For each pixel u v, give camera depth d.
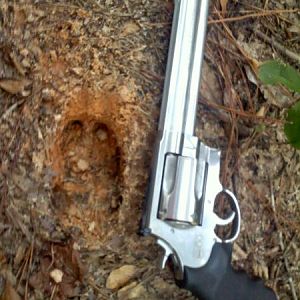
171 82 0.44
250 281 0.45
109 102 0.47
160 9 0.49
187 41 0.45
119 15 0.48
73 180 0.47
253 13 0.52
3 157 0.45
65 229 0.46
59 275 0.46
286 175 0.51
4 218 0.45
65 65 0.46
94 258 0.47
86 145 0.48
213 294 0.43
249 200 0.50
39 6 0.47
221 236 0.48
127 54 0.47
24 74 0.46
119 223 0.47
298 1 0.53
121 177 0.47
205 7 0.45
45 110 0.46
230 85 0.50
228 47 0.51
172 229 0.43
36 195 0.46
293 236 0.51
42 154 0.46
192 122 0.44
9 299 0.44
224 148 0.49
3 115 0.46
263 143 0.51
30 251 0.45
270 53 0.52
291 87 0.45
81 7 0.47
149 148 0.47
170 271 0.47
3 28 0.46
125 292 0.47
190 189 0.43
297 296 0.50
